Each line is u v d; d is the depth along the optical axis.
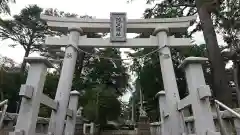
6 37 19.86
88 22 6.89
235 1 8.53
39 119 5.43
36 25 20.23
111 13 6.91
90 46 6.68
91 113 12.75
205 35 8.71
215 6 8.45
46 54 15.76
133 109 23.73
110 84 18.94
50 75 17.09
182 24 6.89
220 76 7.88
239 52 9.36
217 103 3.88
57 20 6.86
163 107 7.13
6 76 11.99
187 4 10.77
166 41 6.55
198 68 3.91
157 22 6.96
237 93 10.42
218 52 8.26
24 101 3.84
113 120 16.17
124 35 6.67
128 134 14.50
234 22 8.70
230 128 4.30
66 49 6.44
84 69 18.73
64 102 5.65
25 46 21.00
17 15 19.92
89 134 11.45
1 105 3.75
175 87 5.88
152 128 9.86
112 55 18.05
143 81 14.70
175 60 12.66
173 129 5.30
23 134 3.58
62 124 5.40
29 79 4.03
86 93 14.05
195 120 3.62
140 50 14.71
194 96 3.71
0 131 4.40
